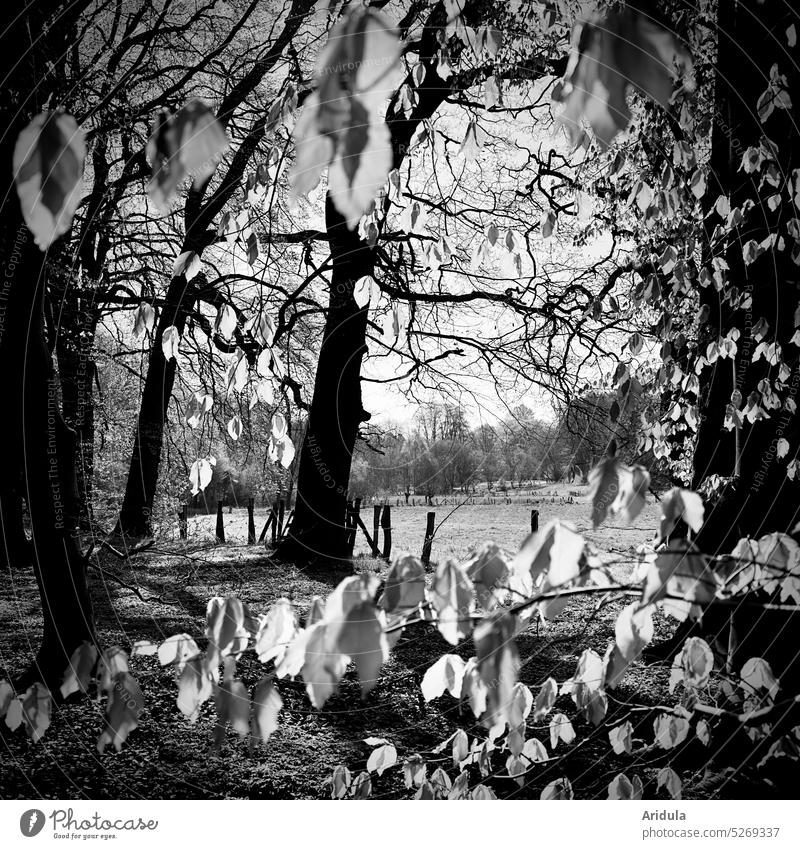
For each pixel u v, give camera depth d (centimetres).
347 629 137
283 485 1338
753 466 516
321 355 1259
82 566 556
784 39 521
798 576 216
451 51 411
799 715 366
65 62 534
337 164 88
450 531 1176
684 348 640
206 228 734
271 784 422
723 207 483
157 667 595
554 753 459
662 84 90
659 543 246
